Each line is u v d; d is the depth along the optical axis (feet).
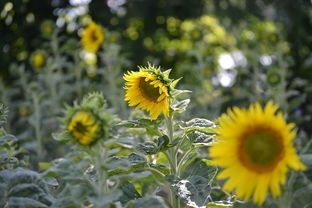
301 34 30.60
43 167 9.27
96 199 7.56
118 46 22.65
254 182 7.60
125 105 20.11
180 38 34.01
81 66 24.62
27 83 27.14
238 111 7.88
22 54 29.60
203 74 24.17
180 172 10.28
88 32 21.86
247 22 32.76
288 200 8.38
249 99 23.54
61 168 7.97
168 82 9.46
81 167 8.16
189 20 33.63
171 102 9.71
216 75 26.25
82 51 27.32
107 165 7.73
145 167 9.59
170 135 9.98
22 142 19.85
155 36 32.99
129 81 9.82
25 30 29.35
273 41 24.93
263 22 33.65
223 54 32.76
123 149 10.45
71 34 29.30
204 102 22.00
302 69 30.04
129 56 29.55
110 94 21.65
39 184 8.98
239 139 7.80
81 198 7.72
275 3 30.55
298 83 22.61
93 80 28.32
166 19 31.55
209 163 9.87
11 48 29.27
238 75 26.91
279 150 7.51
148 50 31.83
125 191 9.89
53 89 22.91
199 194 8.98
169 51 33.32
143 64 30.53
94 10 29.45
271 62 26.21
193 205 8.62
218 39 34.35
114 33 22.97
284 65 22.41
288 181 8.46
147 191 11.82
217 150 7.91
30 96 22.85
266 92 21.67
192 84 25.55
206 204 8.97
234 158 7.80
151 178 8.31
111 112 7.58
